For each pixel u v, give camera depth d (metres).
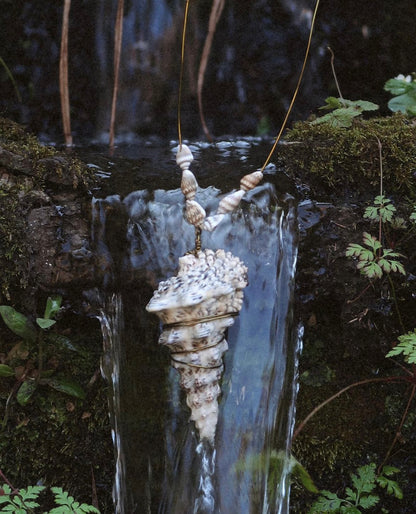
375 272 0.55
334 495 0.59
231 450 0.57
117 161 0.64
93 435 0.59
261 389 0.57
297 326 0.58
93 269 0.57
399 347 0.56
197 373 0.51
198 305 0.50
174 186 0.58
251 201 0.57
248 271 0.56
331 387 0.60
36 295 0.57
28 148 0.58
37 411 0.58
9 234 0.55
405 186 0.59
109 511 0.60
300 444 0.60
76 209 0.57
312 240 0.57
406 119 0.64
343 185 0.59
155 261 0.56
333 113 0.63
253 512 0.57
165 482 0.57
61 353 0.58
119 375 0.57
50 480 0.59
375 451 0.61
